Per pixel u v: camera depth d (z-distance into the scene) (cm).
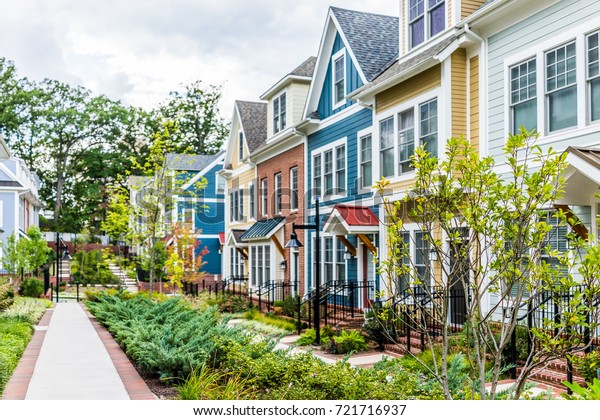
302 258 2211
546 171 520
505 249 559
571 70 1084
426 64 1364
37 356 1141
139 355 970
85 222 5775
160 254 3017
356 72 1847
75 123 5472
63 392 816
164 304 1533
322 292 1655
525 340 998
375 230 1670
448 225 577
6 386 859
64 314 2036
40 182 5609
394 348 1227
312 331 1397
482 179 553
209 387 742
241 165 2995
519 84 1207
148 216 2306
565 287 508
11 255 2869
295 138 2289
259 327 1684
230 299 2239
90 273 3925
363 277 1783
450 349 1042
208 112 6094
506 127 1223
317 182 2131
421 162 585
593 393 516
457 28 1363
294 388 701
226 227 3228
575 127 1068
